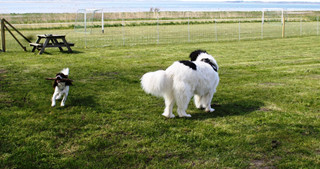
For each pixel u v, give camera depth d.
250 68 10.02
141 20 39.78
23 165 3.66
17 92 6.63
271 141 4.35
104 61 11.03
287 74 9.00
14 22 31.62
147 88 5.05
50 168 3.62
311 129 4.79
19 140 4.26
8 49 13.95
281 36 21.47
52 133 4.55
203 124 5.00
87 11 32.47
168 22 35.78
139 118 5.27
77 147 4.13
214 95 6.81
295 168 3.65
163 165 3.72
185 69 5.09
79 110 5.61
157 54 13.03
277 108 5.89
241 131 4.72
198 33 23.73
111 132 4.62
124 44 16.77
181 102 5.16
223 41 18.47
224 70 9.65
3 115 5.20
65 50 13.95
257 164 3.76
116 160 3.80
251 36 21.58
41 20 35.22
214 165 3.73
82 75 8.55
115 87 7.32
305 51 14.09
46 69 9.28
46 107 5.72
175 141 4.34
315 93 6.89
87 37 20.50
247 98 6.57
